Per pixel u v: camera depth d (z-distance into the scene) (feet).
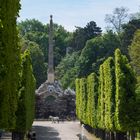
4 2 135.64
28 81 261.03
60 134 405.80
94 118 358.64
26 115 249.96
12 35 143.84
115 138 285.02
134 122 238.68
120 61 245.24
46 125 522.06
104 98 303.89
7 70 135.64
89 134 408.26
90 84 372.58
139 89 242.37
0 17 134.82
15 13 149.59
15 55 149.38
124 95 239.91
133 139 245.04
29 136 302.66
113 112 263.49
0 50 132.87
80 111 463.42
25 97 249.14
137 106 239.30
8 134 379.14
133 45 508.53
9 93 138.10
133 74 244.83
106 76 275.80
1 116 136.26
